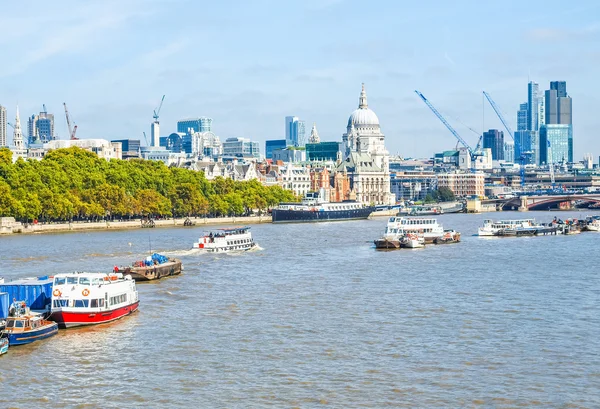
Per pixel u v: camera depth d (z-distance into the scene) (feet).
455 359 398.42
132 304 504.02
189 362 396.37
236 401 344.28
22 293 484.33
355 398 346.95
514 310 508.12
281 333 449.89
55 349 422.00
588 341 430.61
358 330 455.22
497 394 351.46
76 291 470.80
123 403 343.46
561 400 344.90
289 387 360.28
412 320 479.82
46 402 345.10
